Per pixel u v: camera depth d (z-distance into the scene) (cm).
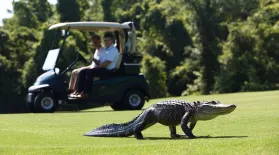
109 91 2594
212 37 8231
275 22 8138
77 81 2569
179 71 8175
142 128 1249
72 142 1202
